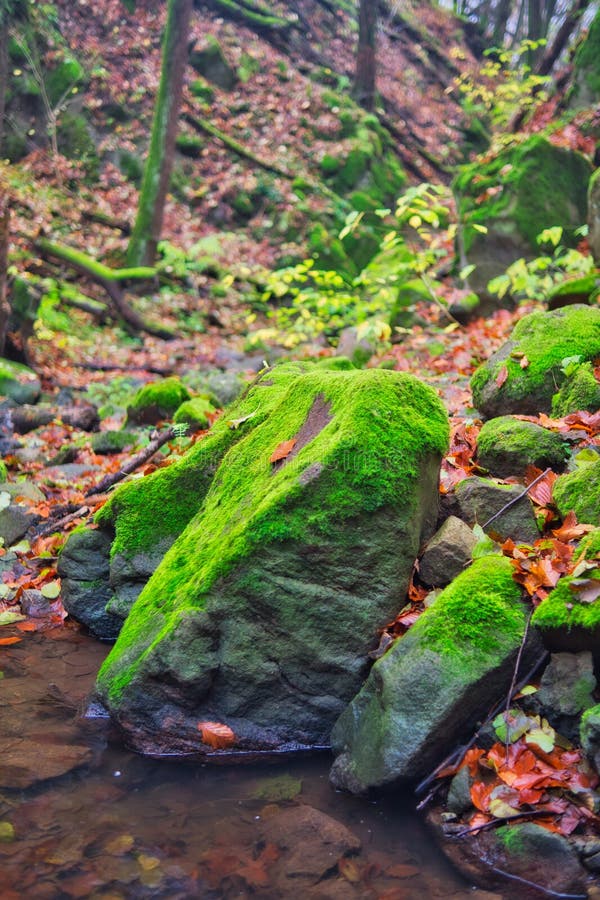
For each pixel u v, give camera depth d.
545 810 2.43
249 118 17.31
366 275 9.73
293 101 17.81
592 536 2.96
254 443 3.73
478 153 20.72
